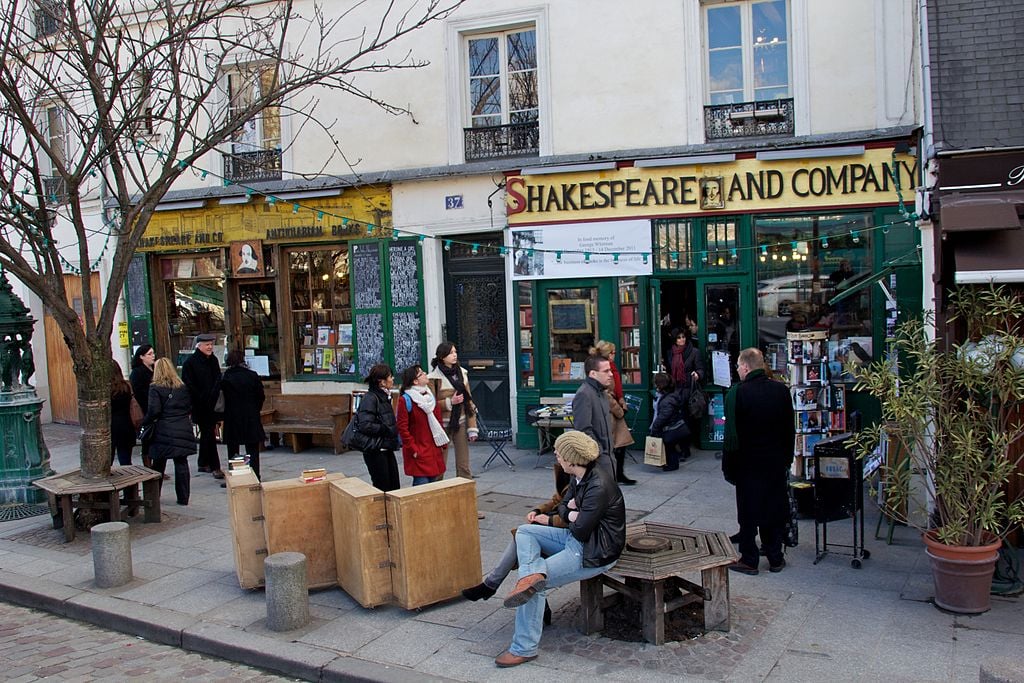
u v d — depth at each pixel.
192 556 7.67
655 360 11.03
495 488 9.51
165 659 5.76
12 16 8.23
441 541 6.09
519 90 11.75
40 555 7.93
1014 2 7.77
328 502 6.63
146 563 7.52
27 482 9.53
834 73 10.11
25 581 7.20
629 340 11.09
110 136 8.37
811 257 10.35
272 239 12.98
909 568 6.49
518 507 8.66
